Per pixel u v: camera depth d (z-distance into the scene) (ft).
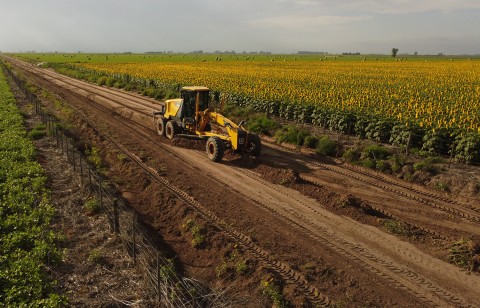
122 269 30.45
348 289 28.35
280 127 75.20
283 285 28.63
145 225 39.34
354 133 71.56
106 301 26.43
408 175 50.83
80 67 235.40
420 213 41.47
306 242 34.83
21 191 41.04
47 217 36.40
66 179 47.70
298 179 50.49
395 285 28.81
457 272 30.40
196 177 51.26
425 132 60.03
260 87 113.09
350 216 40.16
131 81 155.12
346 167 56.75
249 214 40.32
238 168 55.52
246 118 84.38
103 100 114.42
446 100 100.17
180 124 67.56
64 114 90.33
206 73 173.99
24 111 89.45
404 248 34.01
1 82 137.39
